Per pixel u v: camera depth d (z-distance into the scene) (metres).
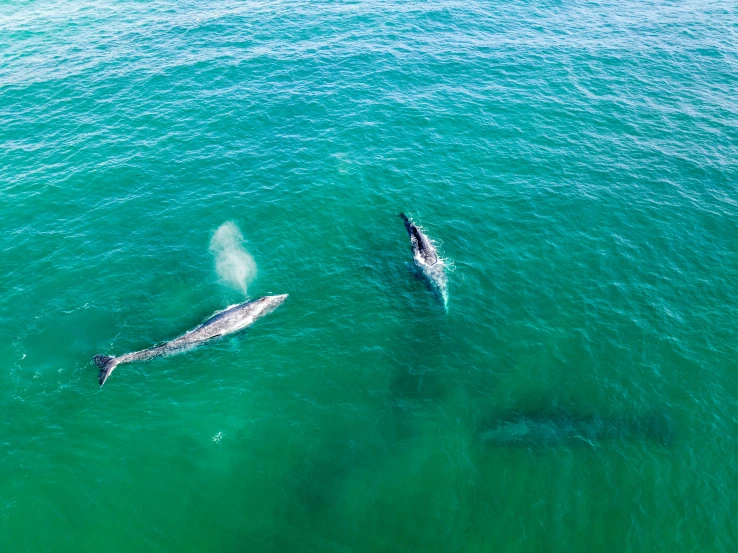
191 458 41.28
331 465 41.09
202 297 53.16
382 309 52.53
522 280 55.22
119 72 85.25
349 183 66.44
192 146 71.44
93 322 50.47
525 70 87.50
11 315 50.75
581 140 73.38
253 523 37.97
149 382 45.97
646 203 63.69
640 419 43.81
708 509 38.47
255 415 44.06
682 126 75.69
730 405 44.59
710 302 52.75
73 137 72.12
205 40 94.81
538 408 44.69
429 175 67.88
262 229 60.66
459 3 109.12
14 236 58.47
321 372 47.09
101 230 59.84
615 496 39.19
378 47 93.12
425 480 40.22
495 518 38.19
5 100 78.00
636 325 50.84
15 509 38.00
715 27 100.62
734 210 62.66
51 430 42.47
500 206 63.69
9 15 103.12
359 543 37.00
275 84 83.31
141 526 37.62
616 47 94.12
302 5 108.19
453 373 47.25
